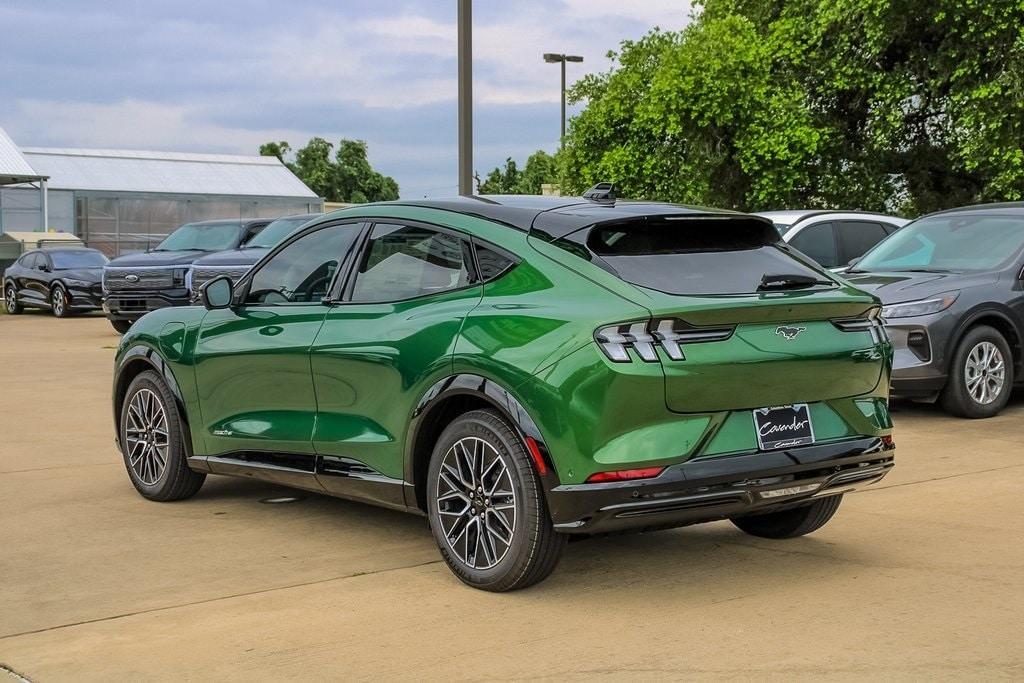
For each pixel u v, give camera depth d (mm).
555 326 4559
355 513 6406
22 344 18266
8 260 34594
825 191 22453
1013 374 9703
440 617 4539
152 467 6730
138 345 6758
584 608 4629
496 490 4754
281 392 5824
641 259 4785
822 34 22531
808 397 4758
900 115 21531
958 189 23062
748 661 3988
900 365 9383
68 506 6617
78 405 10992
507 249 4980
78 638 4336
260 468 5996
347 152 65500
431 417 5051
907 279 9789
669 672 3898
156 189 47500
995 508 6340
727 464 4500
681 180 20750
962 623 4375
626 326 4414
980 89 19453
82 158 48000
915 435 8789
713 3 25078
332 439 5504
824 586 4902
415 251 5371
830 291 4914
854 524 6035
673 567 5246
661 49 21250
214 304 6215
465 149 11391
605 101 21125
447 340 4922
